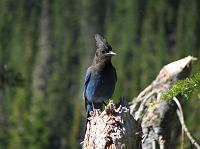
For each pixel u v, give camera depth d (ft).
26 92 259.80
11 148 214.28
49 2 400.47
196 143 35.01
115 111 28.55
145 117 37.45
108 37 358.64
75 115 249.14
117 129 28.37
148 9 362.53
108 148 28.35
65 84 304.50
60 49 347.97
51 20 386.93
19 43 355.77
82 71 317.83
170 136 38.09
